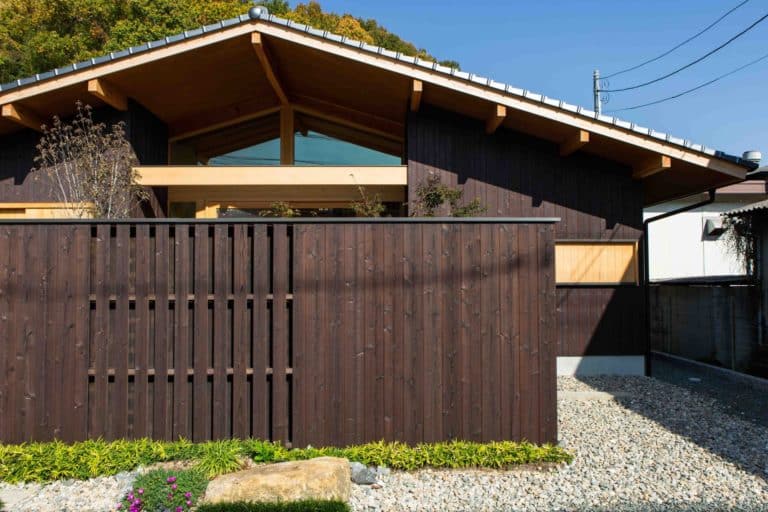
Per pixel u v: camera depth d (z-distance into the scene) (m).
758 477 3.99
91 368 4.26
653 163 6.83
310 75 7.79
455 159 7.51
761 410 5.84
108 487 3.75
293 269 4.36
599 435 4.94
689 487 3.81
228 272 4.37
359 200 7.96
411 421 4.33
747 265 7.77
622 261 7.55
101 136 6.76
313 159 9.01
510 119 7.14
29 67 18.42
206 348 4.30
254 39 6.60
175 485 3.41
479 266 4.43
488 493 3.69
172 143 8.83
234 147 8.98
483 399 4.36
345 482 3.64
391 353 4.36
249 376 4.35
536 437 4.37
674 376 7.77
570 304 7.50
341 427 4.29
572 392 6.36
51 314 4.25
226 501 3.38
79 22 19.52
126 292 4.29
